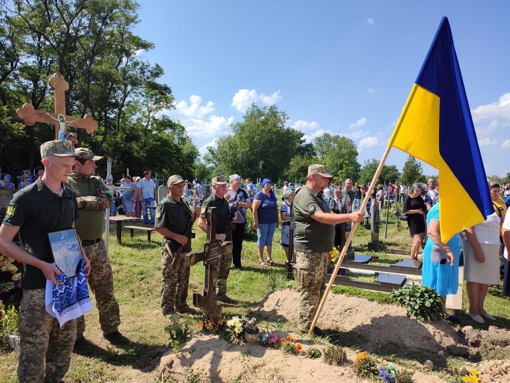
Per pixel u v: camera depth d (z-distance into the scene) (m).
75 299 2.99
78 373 3.52
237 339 3.76
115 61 34.81
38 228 2.84
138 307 5.42
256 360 3.41
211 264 4.21
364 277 6.28
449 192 4.02
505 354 4.21
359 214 3.91
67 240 2.98
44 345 2.90
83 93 30.56
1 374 3.44
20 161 32.38
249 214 12.30
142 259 8.09
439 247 5.00
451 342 4.50
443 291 5.07
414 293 4.84
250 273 7.49
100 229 3.84
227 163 65.56
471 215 3.98
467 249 5.35
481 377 3.69
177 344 3.76
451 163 4.00
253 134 64.00
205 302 4.16
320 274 4.44
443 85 4.01
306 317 4.47
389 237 13.41
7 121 26.48
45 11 28.62
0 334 3.96
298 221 4.42
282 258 9.01
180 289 5.23
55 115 5.25
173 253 4.96
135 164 41.72
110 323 4.09
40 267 2.77
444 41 4.04
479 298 5.44
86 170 3.81
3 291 4.82
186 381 3.33
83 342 4.00
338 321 5.00
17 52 29.42
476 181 3.98
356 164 92.88
